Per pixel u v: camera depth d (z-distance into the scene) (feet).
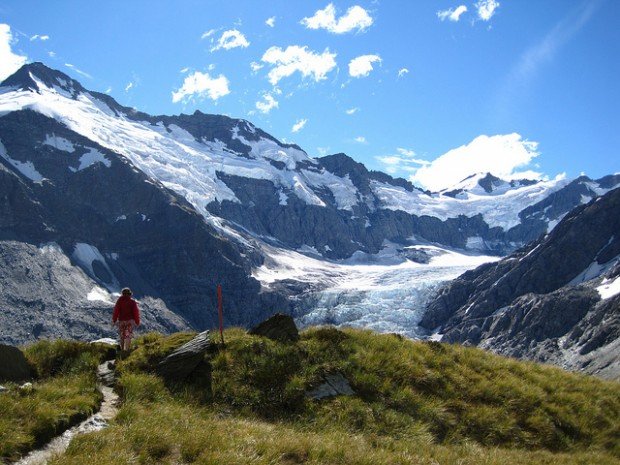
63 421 48.11
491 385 71.51
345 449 46.96
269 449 44.93
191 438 45.57
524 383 74.59
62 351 65.67
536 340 601.62
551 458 56.44
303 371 64.03
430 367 72.33
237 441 45.80
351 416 58.44
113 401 56.44
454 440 59.06
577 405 73.00
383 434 56.29
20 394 50.98
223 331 72.59
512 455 55.16
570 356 531.09
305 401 60.08
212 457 42.47
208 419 53.42
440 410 62.75
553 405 71.10
